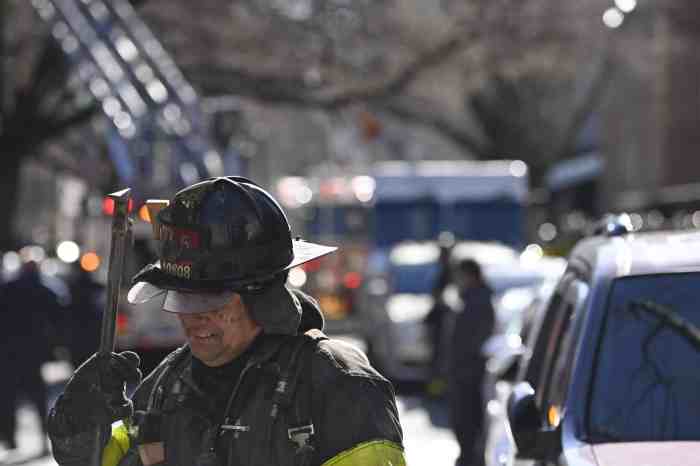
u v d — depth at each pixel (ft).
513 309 117.39
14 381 104.73
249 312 23.45
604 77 327.47
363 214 203.62
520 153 319.47
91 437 23.56
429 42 219.82
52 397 134.00
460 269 91.35
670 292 38.04
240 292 23.27
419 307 137.28
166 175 145.59
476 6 219.41
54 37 159.22
